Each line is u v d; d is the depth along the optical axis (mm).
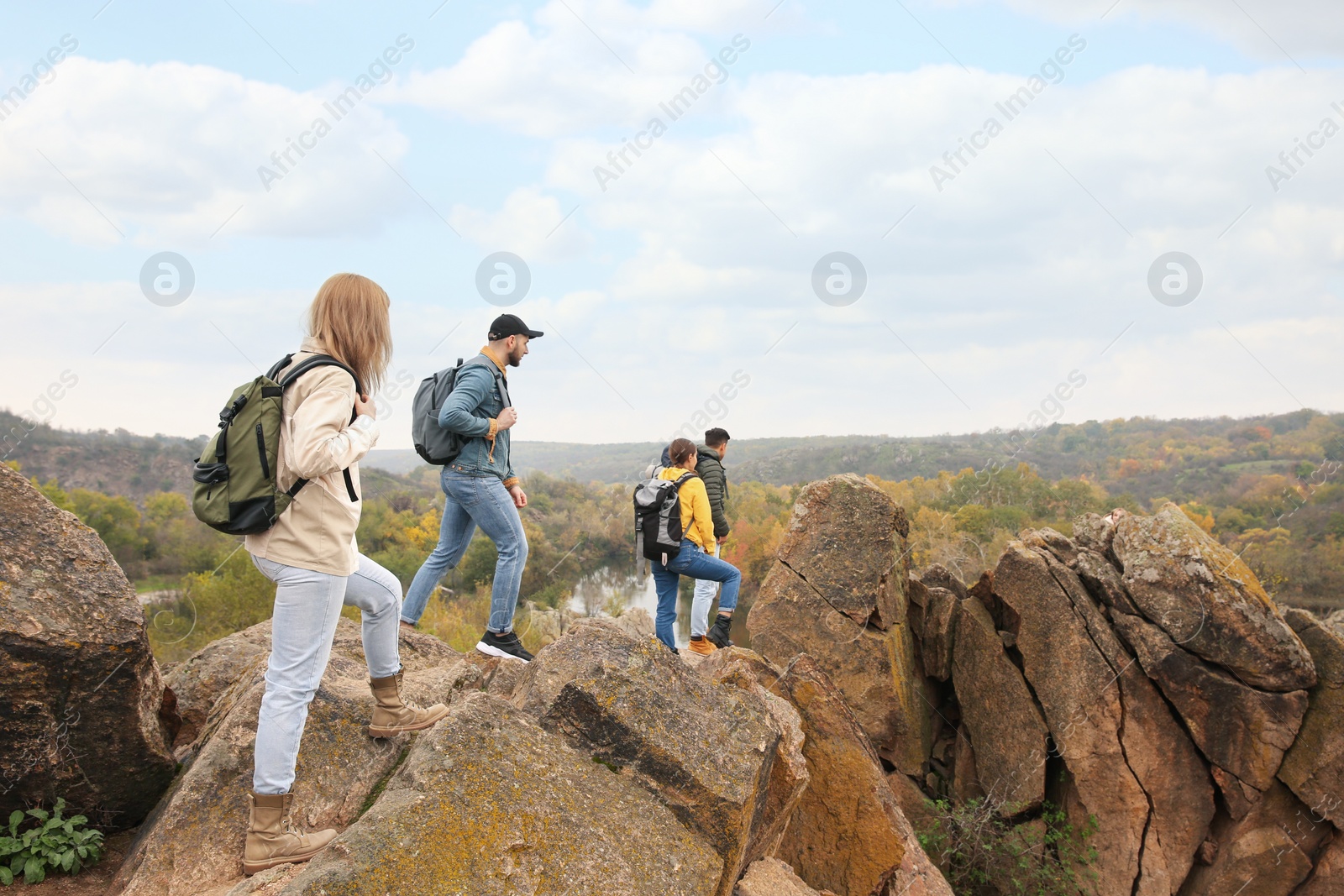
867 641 7652
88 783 3582
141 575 28109
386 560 24484
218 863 3029
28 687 3260
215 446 2695
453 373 5270
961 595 8586
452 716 3104
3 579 3279
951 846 7457
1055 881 7160
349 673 4168
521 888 2588
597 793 3092
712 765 3414
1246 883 6891
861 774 5977
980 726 7852
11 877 3252
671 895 2844
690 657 6609
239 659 4914
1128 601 7426
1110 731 7258
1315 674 6859
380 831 2564
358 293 2885
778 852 5910
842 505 7992
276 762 2852
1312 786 6727
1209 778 7102
